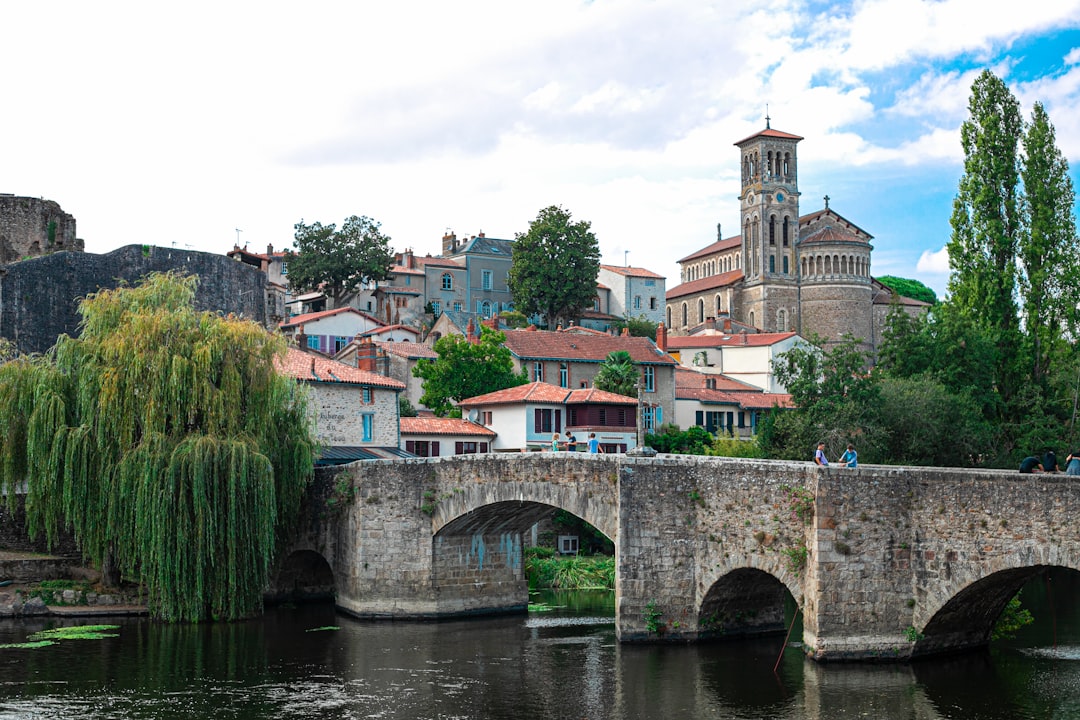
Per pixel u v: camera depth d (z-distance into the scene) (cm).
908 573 3475
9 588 4925
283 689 3556
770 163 15150
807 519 3550
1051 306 7119
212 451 4525
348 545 5003
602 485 4150
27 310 6525
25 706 3341
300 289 12019
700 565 3912
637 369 8538
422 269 12669
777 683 3431
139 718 3212
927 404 6600
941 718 3025
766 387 10994
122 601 4900
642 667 3706
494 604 5012
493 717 3216
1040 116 7231
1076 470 3300
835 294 14575
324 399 6394
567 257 11756
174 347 4619
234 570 4556
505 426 7494
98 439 4534
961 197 7331
